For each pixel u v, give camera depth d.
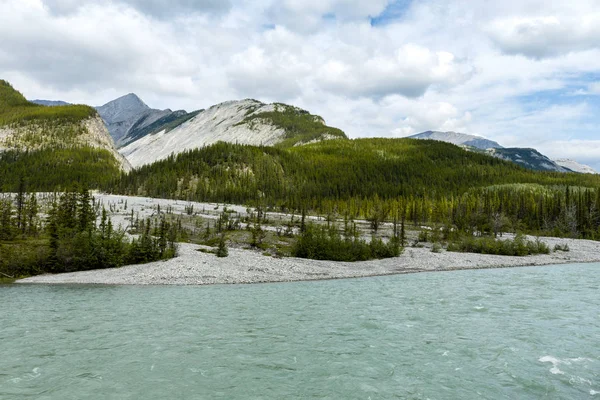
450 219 142.88
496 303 31.86
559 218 135.75
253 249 85.62
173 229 95.38
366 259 74.56
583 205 136.38
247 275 53.88
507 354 18.66
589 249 92.44
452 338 21.47
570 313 27.64
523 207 149.62
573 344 20.19
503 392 14.34
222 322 25.66
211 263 60.28
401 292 39.00
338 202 184.75
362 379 15.63
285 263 64.19
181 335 22.31
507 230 132.12
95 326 24.53
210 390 14.55
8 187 197.12
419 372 16.39
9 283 50.81
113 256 63.91
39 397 13.84
